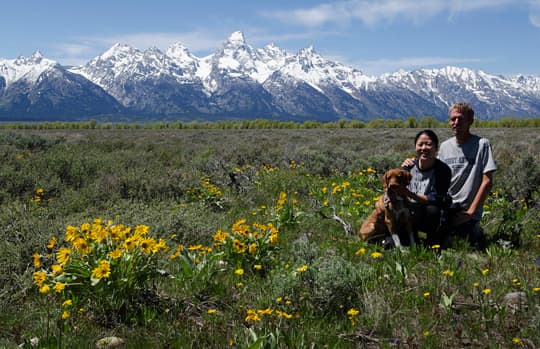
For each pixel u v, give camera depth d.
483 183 4.85
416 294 3.90
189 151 15.52
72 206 6.48
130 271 3.70
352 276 3.82
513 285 4.02
